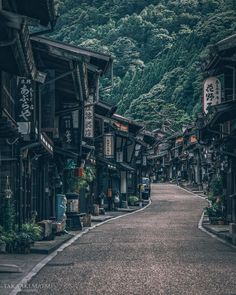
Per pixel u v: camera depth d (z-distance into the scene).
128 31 186.50
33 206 27.30
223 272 14.98
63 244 23.17
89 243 23.53
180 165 118.50
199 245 22.58
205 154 78.94
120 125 60.22
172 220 39.62
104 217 42.25
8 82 21.00
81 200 40.44
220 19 133.75
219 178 39.28
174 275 14.42
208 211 36.91
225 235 25.44
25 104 21.45
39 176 28.75
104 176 51.78
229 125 33.38
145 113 135.75
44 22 20.05
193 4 192.00
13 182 22.98
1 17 11.55
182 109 133.12
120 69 175.38
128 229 31.47
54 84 24.61
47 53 23.31
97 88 32.25
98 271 15.22
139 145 65.00
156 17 191.25
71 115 30.67
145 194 72.06
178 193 85.50
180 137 115.12
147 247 21.67
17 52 12.84
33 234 22.38
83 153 33.84
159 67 150.38
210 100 29.25
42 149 25.66
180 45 148.25
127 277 14.10
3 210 21.12
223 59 25.78
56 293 11.80
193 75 133.38
